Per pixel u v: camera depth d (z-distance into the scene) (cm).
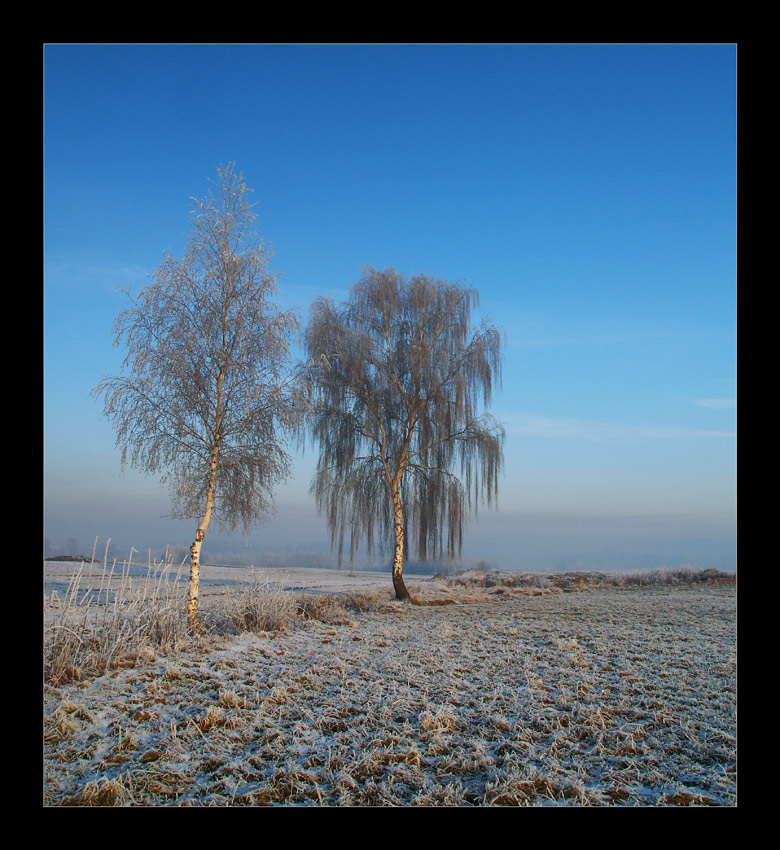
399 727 673
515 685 866
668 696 796
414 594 2209
